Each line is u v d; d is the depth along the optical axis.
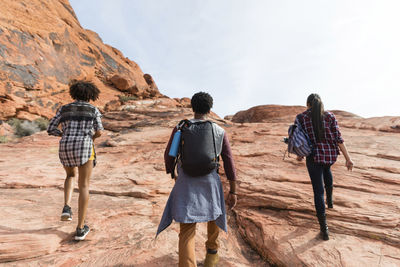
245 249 2.79
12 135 9.22
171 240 2.72
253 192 3.81
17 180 4.20
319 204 2.66
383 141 5.55
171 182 4.57
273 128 7.62
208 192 1.98
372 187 3.66
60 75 15.34
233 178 2.06
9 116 10.09
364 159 4.65
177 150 1.98
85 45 21.17
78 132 2.65
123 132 8.58
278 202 3.41
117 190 4.05
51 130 2.68
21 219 2.82
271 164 4.86
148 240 2.69
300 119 2.90
